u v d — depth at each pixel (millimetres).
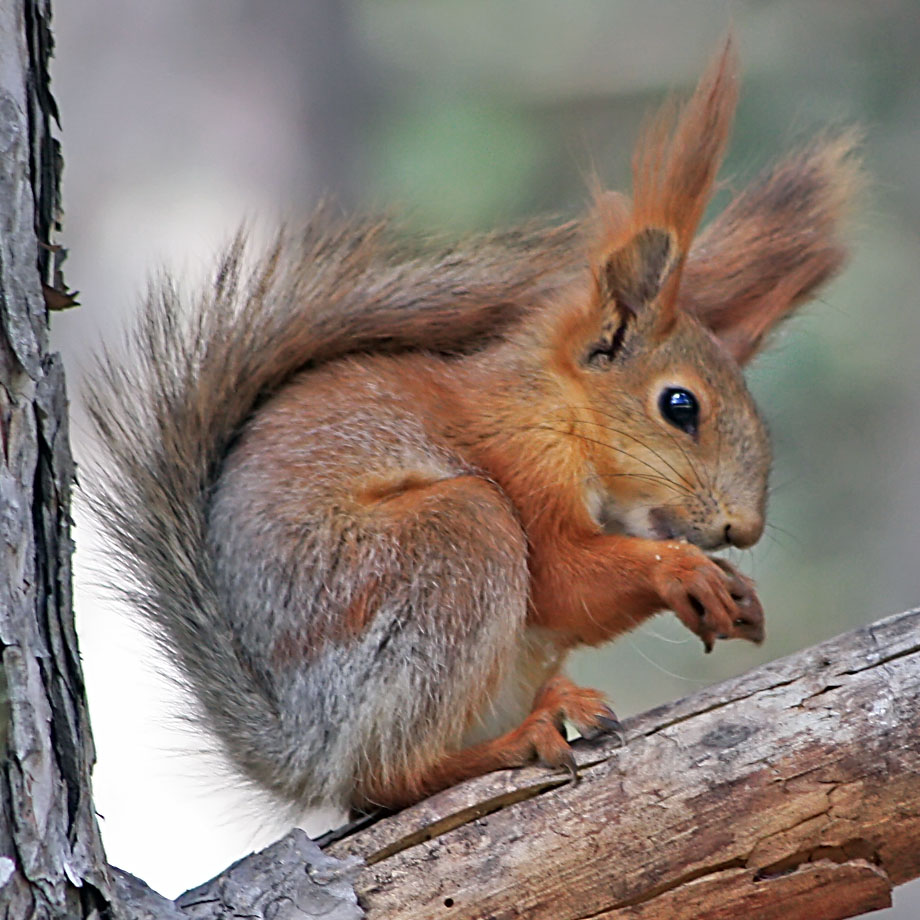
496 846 5945
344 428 8000
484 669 7465
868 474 14688
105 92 17141
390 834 6012
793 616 14461
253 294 8406
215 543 7746
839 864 5879
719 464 8141
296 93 17125
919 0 15422
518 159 16031
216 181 17016
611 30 16531
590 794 6008
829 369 14680
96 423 8023
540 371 8312
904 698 5906
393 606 7434
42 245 5363
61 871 5125
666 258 8195
